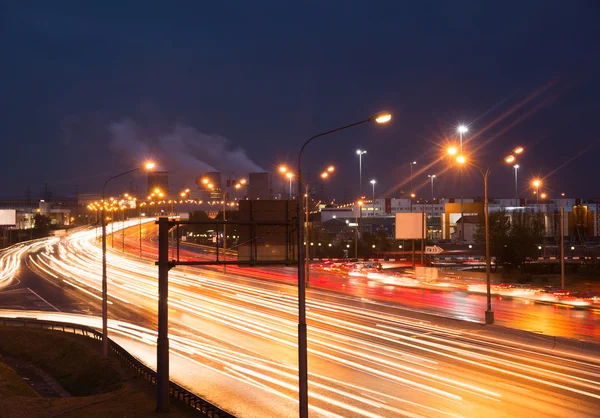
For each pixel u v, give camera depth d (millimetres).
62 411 25875
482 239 112062
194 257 111250
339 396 25828
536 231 96625
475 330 40156
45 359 40156
